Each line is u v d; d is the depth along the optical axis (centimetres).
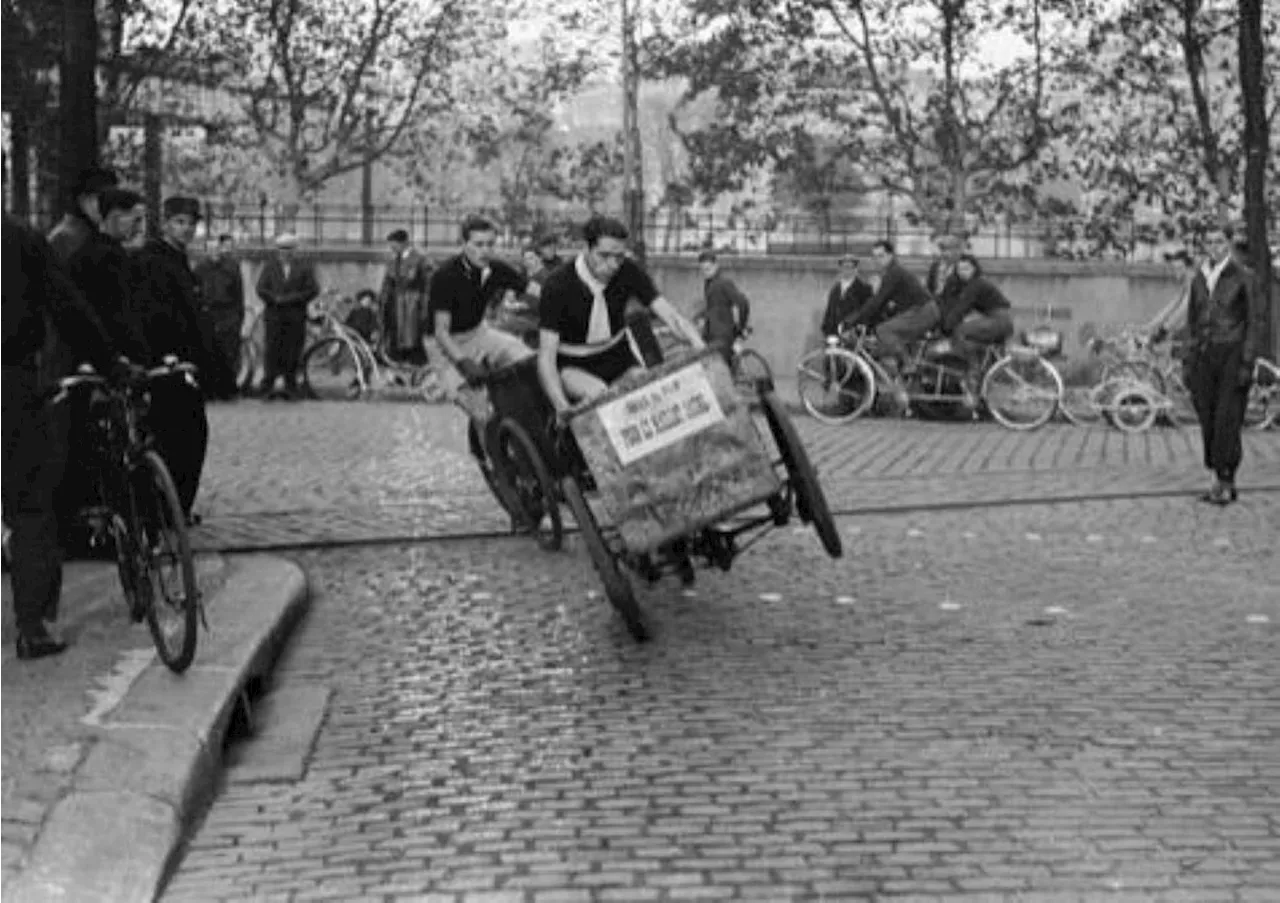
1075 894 532
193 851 589
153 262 1023
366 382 2206
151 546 758
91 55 1135
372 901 536
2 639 809
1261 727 711
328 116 2898
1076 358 2323
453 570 1053
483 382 1120
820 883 543
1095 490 1378
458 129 2981
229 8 2606
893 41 2686
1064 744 687
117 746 643
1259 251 2106
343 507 1275
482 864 566
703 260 2034
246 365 2303
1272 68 2466
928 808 612
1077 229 2738
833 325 2078
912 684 782
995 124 2709
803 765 663
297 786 658
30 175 1997
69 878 535
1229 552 1122
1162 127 2616
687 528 861
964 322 1984
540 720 734
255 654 787
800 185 2798
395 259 2211
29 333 760
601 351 954
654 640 873
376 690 791
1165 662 822
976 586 1003
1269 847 572
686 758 675
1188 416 1992
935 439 1780
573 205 3125
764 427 1666
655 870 557
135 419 796
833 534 910
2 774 615
